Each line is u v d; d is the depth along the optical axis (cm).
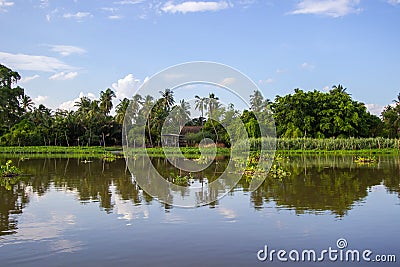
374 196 1258
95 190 1420
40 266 668
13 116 5584
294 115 4775
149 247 761
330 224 912
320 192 1338
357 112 5041
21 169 2278
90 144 5391
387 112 5681
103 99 6159
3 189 1466
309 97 4878
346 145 4047
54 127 5316
